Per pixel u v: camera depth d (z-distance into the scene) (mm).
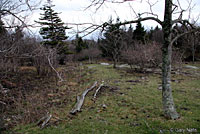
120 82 10625
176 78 11805
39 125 4754
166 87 4652
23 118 5160
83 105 6379
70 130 4371
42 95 7797
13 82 10102
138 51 14648
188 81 10570
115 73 14453
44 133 4238
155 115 5055
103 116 5254
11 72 11391
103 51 27609
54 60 10164
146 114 5207
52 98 7488
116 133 4082
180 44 15938
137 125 4465
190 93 7602
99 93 8078
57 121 4980
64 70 15094
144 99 6797
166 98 4699
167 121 4488
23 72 12891
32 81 11062
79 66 20562
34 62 12891
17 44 3352
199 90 8133
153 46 14383
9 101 6598
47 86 9859
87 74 14258
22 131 4410
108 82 10719
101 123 4707
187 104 6062
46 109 6008
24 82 10570
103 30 3422
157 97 7000
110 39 17172
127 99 6914
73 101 6945
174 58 15273
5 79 10016
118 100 6863
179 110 5414
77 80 11766
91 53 29453
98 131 4238
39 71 12836
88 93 8133
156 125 4324
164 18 4418
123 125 4520
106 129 4320
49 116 5051
